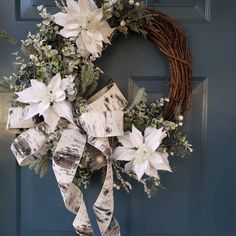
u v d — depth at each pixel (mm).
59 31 939
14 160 1100
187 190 1093
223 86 1073
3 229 1109
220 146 1083
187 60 984
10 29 1073
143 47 1070
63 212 1105
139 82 1077
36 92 894
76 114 932
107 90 969
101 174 1073
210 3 1064
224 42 1067
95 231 1092
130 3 969
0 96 1081
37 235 1108
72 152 903
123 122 945
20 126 923
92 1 923
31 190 1104
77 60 932
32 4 1068
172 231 1098
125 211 1098
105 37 951
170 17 1062
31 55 924
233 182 1085
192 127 1082
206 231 1092
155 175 936
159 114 979
